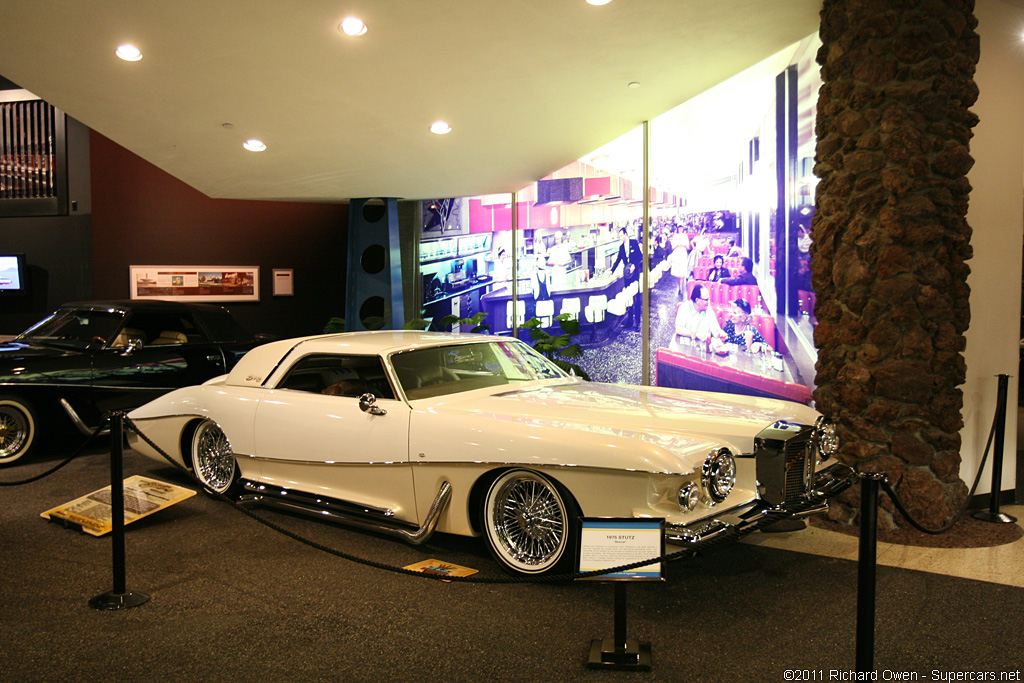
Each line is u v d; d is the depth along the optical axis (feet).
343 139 24.67
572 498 10.88
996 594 10.91
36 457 21.52
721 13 16.08
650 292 26.91
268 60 17.97
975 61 14.07
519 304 34.47
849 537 13.71
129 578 11.80
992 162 15.85
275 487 14.90
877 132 13.96
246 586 11.41
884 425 14.05
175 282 41.34
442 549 13.14
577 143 25.96
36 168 42.60
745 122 22.15
